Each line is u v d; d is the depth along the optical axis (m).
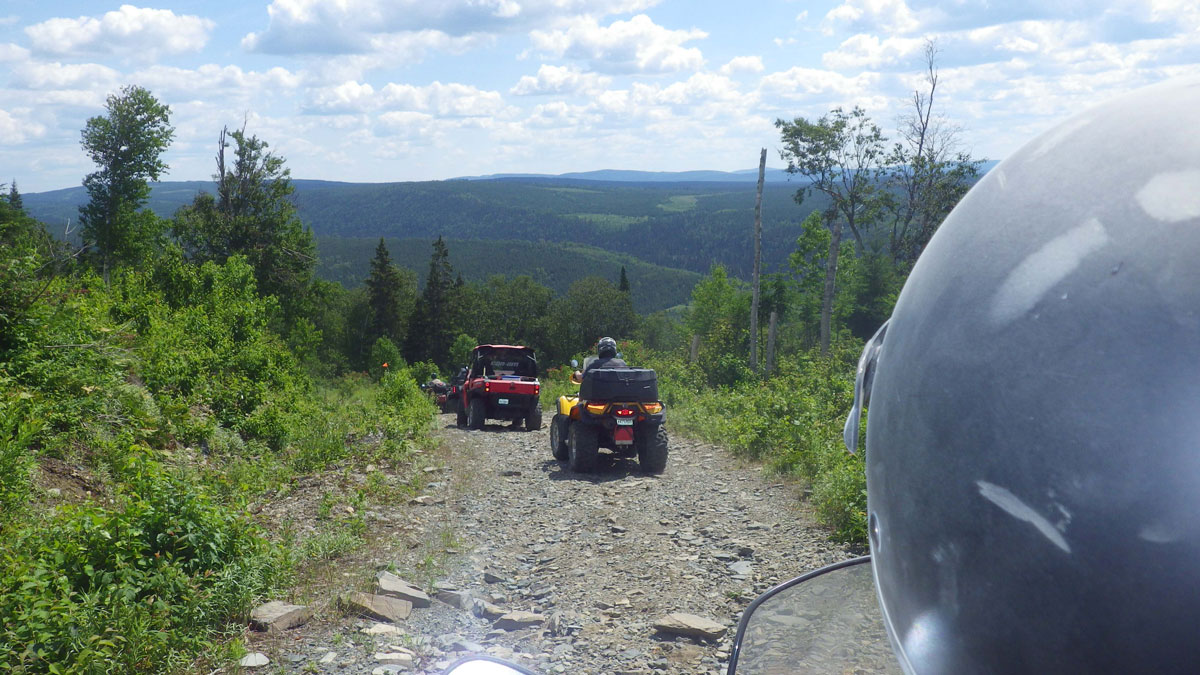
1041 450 0.62
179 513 5.80
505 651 4.75
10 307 9.48
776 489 9.26
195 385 12.87
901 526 0.75
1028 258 0.69
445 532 7.49
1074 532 0.59
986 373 0.67
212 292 21.64
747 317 49.75
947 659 0.71
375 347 74.06
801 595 1.28
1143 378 0.59
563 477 10.59
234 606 5.13
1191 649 0.55
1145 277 0.61
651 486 9.77
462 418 18.62
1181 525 0.55
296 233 47.62
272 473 9.97
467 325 113.06
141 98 44.16
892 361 0.80
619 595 5.75
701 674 4.41
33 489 6.84
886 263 44.03
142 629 4.38
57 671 3.87
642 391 10.80
